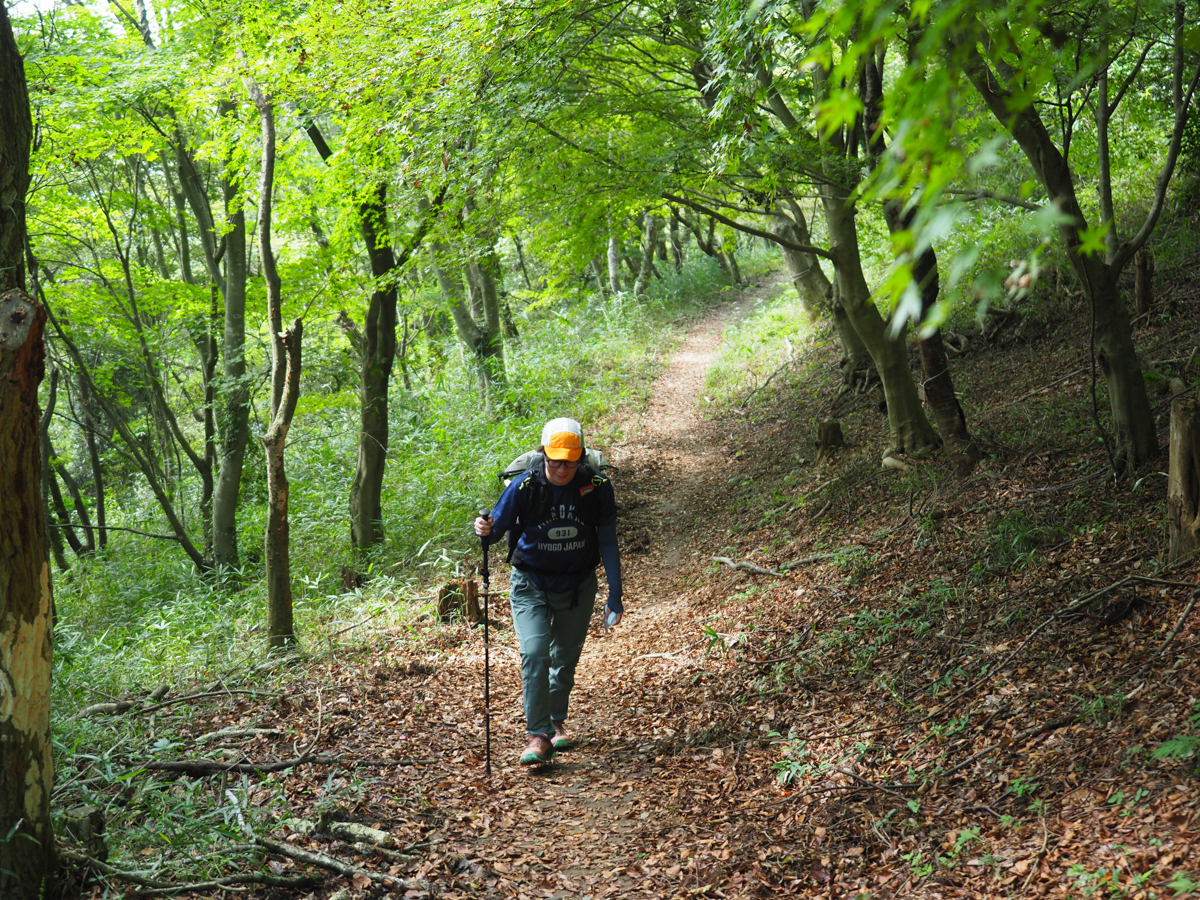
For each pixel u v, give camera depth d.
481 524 4.84
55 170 10.75
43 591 2.87
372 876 3.30
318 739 4.74
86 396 13.22
